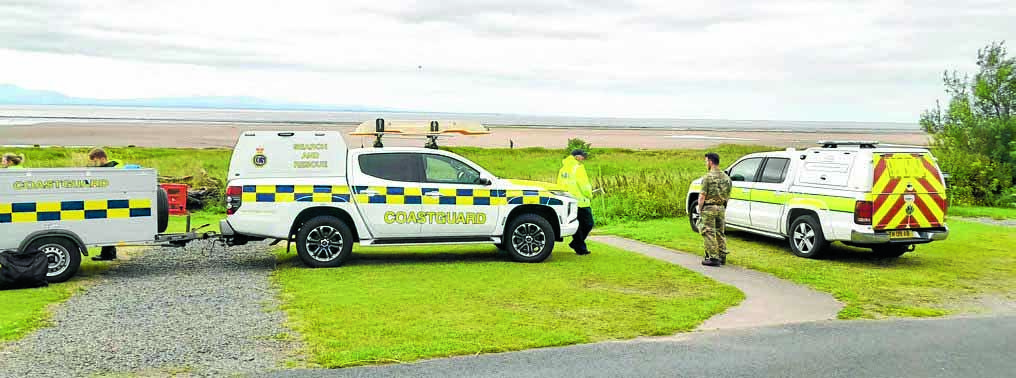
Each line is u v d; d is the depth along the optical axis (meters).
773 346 6.43
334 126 128.62
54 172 9.14
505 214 11.08
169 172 20.64
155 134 83.62
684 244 13.39
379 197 10.61
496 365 5.76
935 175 11.31
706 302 8.29
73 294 8.45
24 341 6.35
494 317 7.40
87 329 6.79
